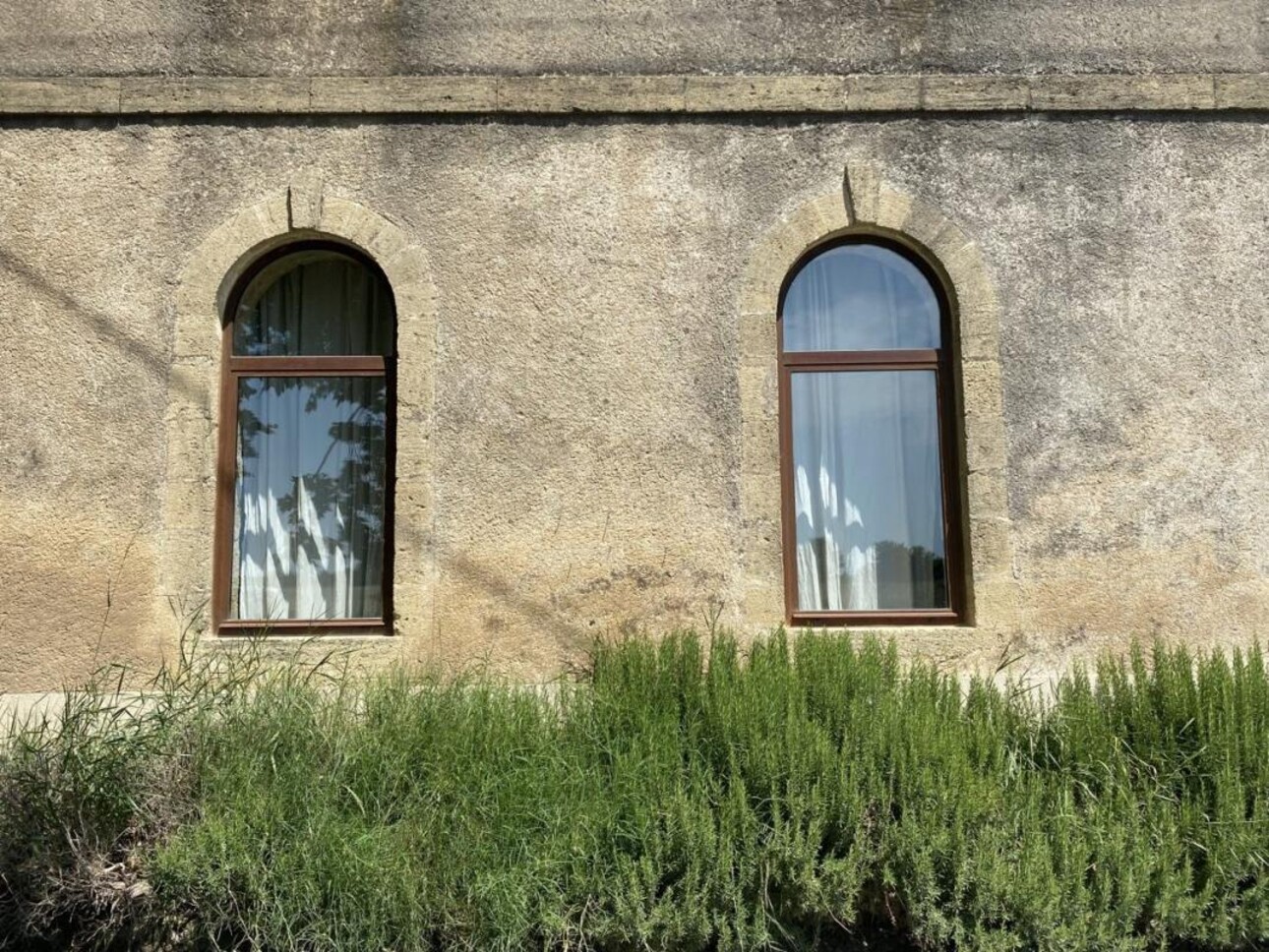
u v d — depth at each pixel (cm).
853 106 558
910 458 571
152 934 407
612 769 430
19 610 522
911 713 433
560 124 562
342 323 573
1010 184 559
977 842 395
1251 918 395
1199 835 412
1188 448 543
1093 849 403
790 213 555
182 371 539
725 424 541
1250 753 432
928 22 568
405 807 411
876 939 410
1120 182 561
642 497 537
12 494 529
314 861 391
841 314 572
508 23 567
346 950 383
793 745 413
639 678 472
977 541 533
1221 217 560
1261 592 533
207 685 462
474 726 442
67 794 415
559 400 543
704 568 532
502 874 391
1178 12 570
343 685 461
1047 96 561
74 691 488
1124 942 382
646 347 547
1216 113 567
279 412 570
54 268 546
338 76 560
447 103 558
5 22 562
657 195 558
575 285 551
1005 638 526
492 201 556
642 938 383
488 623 527
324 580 562
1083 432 543
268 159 555
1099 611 530
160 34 562
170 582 525
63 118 555
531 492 536
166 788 417
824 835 405
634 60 566
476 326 547
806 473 572
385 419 566
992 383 543
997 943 378
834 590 565
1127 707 465
